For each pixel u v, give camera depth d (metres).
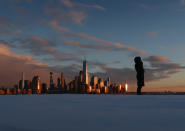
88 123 6.69
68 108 11.94
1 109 11.37
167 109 11.18
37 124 6.48
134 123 6.66
